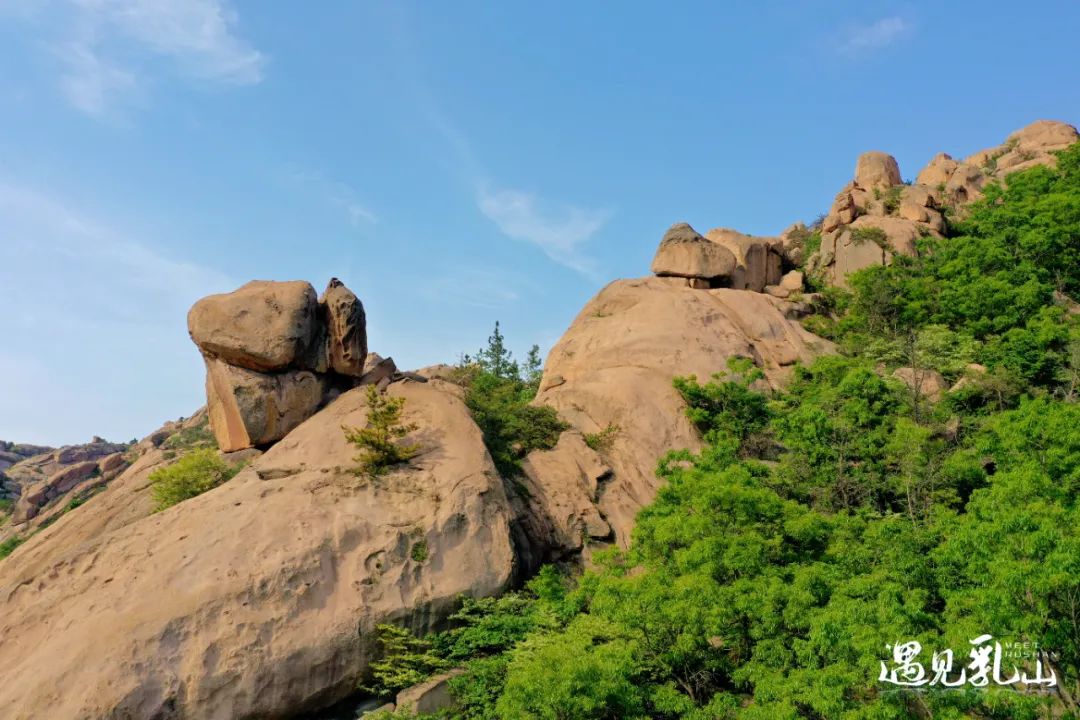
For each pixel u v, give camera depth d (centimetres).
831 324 4656
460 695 2239
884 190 5850
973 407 3597
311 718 2247
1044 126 6744
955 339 4081
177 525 2530
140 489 3120
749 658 2070
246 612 2242
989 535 1848
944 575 2130
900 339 4119
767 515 2312
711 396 3597
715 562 2116
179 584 2291
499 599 2548
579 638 2123
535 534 2964
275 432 3138
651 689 2038
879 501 3042
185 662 2120
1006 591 1720
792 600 1967
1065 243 4516
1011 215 4722
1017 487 2055
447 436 2964
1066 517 1848
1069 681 1820
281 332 3142
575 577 2902
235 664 2145
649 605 2014
